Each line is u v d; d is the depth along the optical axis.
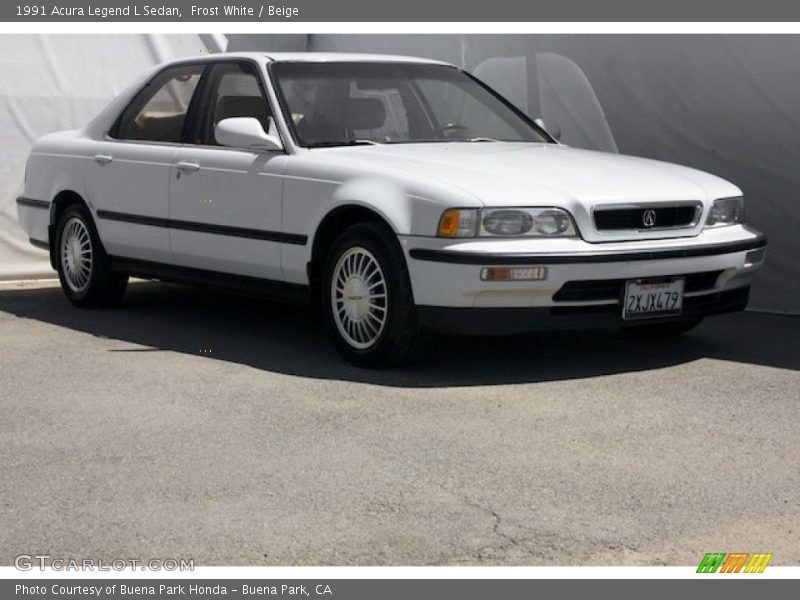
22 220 8.86
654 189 6.45
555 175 6.43
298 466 4.90
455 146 7.15
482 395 5.95
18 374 6.52
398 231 6.17
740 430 5.37
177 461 4.98
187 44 10.59
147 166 7.70
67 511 4.44
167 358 6.87
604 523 4.27
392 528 4.24
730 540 4.12
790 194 8.37
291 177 6.77
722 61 8.59
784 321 8.08
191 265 7.54
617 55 9.16
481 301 6.05
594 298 6.20
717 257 6.52
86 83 10.18
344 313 6.56
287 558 4.01
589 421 5.50
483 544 4.09
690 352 6.98
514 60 9.80
